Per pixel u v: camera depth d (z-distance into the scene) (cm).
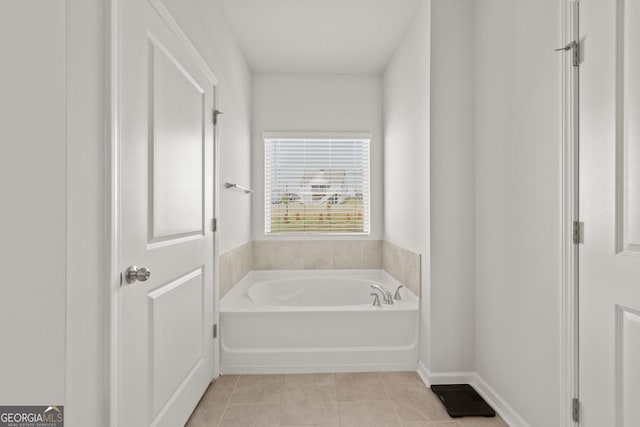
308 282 352
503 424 188
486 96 215
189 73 184
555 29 153
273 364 246
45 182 93
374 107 374
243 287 316
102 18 110
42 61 93
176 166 167
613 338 126
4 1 89
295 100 370
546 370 160
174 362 166
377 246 373
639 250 116
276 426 185
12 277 91
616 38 123
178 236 173
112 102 113
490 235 211
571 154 144
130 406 126
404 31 287
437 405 206
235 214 291
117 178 116
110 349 112
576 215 143
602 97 129
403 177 295
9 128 90
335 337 250
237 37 295
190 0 191
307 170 374
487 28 214
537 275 167
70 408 97
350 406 205
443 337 231
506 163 193
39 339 93
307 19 269
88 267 104
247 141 345
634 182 117
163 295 154
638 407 117
